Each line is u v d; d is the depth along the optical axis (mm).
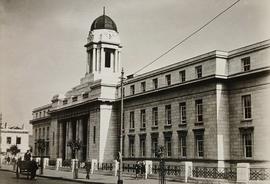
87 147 64250
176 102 47719
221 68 42094
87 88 67750
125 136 58000
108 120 60812
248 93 39812
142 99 54781
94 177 42875
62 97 78250
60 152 76000
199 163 42906
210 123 42031
